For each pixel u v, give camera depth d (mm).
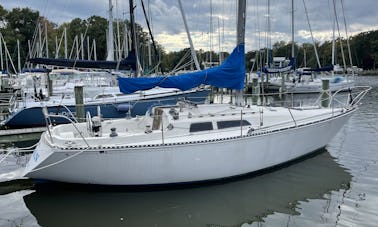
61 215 6871
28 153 11383
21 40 54969
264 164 8484
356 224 6336
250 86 27031
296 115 9500
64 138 7465
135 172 7348
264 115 8953
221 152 7723
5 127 14398
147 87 8492
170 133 7918
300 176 8609
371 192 7738
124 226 6461
